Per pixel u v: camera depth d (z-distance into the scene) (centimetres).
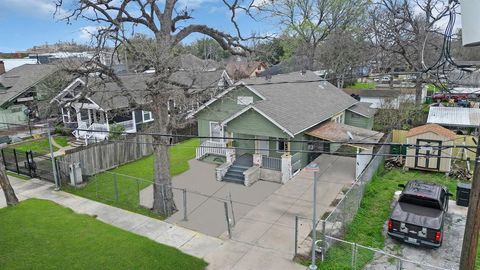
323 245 1056
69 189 1770
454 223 1296
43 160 1884
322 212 1401
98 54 1304
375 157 1798
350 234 1231
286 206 1473
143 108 1395
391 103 2828
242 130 1948
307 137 2006
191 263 1070
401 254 1112
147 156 2402
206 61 2130
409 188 1288
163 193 1445
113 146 2158
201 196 1652
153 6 1339
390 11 2977
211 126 2214
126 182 1864
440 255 1099
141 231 1298
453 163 1903
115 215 1444
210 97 2098
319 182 1722
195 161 2223
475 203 696
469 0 554
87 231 1266
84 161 1986
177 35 1412
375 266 1051
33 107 3170
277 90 2208
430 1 2689
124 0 1279
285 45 4288
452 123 2144
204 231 1293
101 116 2697
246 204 1541
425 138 1823
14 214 1432
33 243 1174
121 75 2542
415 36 2850
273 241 1194
